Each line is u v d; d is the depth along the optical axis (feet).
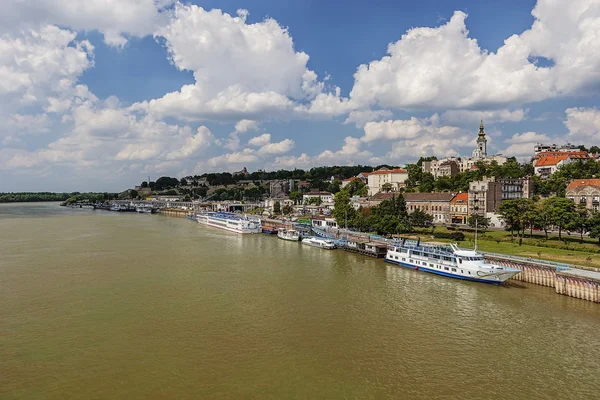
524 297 288.51
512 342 214.07
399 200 605.73
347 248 491.72
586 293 278.87
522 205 476.95
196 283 322.14
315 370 183.11
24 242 542.16
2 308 259.60
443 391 167.84
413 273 364.58
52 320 239.30
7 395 162.09
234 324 234.99
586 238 451.53
